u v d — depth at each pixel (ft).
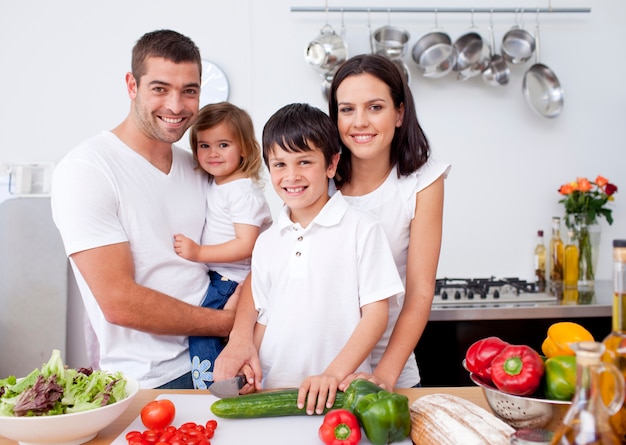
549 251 9.67
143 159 4.97
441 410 3.11
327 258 4.33
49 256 8.14
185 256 5.14
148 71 4.70
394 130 4.56
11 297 8.11
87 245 4.55
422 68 9.04
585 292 8.63
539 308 7.66
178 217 5.20
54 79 9.09
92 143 4.81
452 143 9.50
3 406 3.08
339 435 3.03
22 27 9.05
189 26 9.20
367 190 4.81
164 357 4.99
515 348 3.05
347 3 9.27
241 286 5.48
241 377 3.95
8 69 9.05
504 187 9.61
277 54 9.25
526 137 9.59
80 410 3.10
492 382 3.22
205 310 5.04
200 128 5.62
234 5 9.21
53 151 9.12
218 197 5.62
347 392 3.35
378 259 4.29
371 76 4.34
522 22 9.45
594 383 2.23
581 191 8.91
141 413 3.37
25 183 8.38
